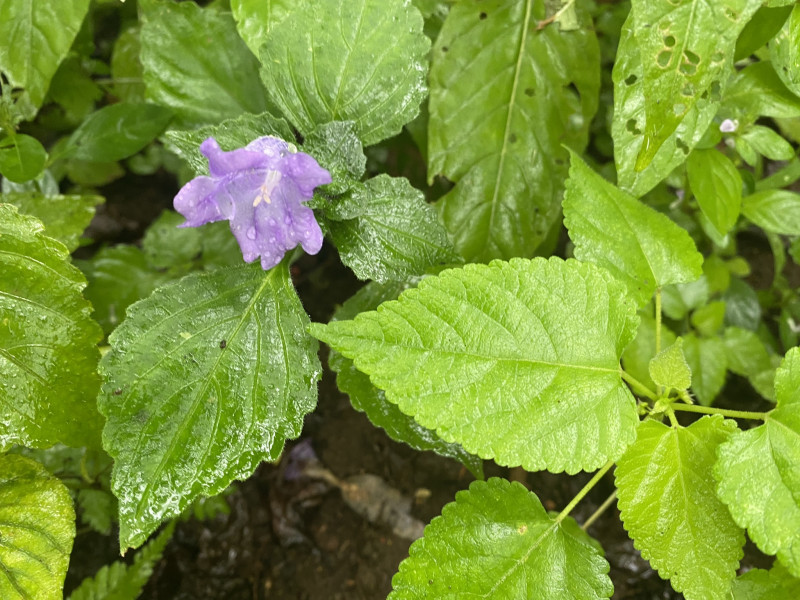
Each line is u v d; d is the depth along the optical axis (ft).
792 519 0.50
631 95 0.69
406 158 1.16
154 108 0.87
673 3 0.58
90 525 0.94
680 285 0.99
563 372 0.54
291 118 0.69
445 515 0.58
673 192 1.13
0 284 0.61
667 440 0.58
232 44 0.86
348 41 0.67
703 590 0.55
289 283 0.65
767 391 0.96
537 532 0.59
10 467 0.64
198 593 1.02
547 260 0.56
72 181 1.26
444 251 0.65
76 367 0.62
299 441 1.12
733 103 0.82
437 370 0.52
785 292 1.16
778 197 0.92
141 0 0.89
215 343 0.62
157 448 0.58
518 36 0.87
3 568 0.61
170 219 1.11
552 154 0.89
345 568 1.02
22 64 0.81
